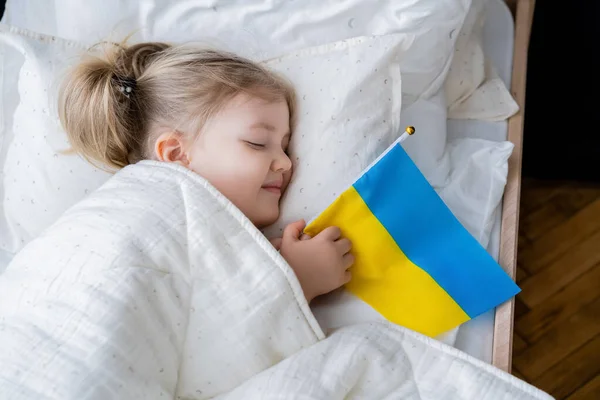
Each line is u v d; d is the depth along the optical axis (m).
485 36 1.19
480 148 1.02
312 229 0.90
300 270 0.86
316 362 0.77
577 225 1.38
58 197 1.05
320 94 0.97
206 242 0.80
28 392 0.70
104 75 0.98
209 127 0.92
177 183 0.85
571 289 1.31
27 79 1.09
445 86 1.09
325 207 0.93
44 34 1.12
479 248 0.88
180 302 0.79
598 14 1.24
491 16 1.20
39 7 1.24
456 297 0.87
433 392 0.78
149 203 0.82
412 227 0.89
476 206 0.96
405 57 0.99
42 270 0.81
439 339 0.86
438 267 0.88
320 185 0.93
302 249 0.87
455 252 0.88
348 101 0.95
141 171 0.88
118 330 0.72
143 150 1.00
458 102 1.10
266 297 0.79
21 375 0.71
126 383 0.71
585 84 1.28
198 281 0.80
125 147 1.00
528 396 0.76
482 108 1.09
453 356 0.80
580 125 1.31
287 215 0.95
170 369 0.77
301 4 1.04
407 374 0.80
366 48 0.96
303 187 0.94
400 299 0.89
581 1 1.25
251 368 0.80
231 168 0.91
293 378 0.75
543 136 1.34
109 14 1.12
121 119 0.97
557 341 1.26
